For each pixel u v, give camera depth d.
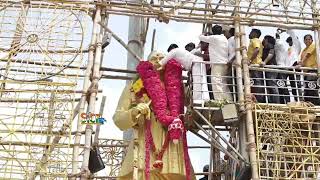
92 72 13.38
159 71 13.34
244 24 14.33
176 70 13.14
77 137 12.38
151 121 12.77
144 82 13.03
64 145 12.28
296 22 14.77
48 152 12.17
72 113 12.72
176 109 12.71
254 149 12.46
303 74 13.78
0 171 11.85
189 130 13.75
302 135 13.23
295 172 12.63
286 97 13.89
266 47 14.51
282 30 14.84
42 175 11.95
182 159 12.51
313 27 14.77
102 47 14.01
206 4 14.73
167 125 12.52
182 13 14.71
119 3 14.41
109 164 17.38
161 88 12.90
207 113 13.22
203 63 13.38
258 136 12.80
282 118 13.11
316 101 14.09
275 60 14.41
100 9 14.30
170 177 12.37
